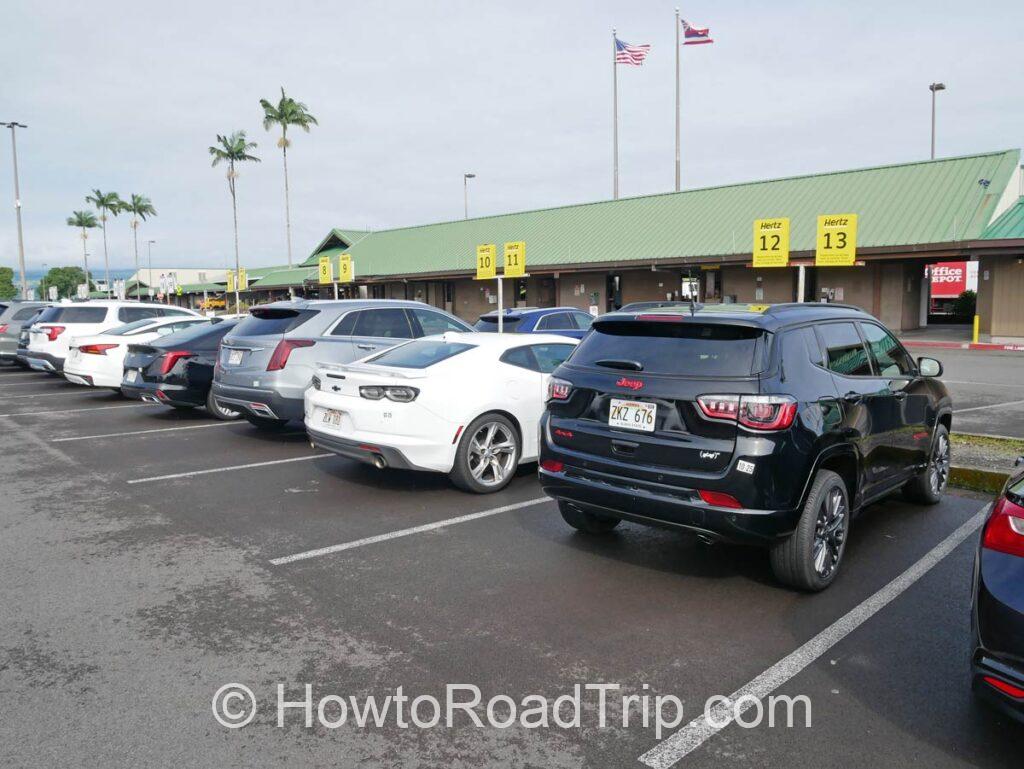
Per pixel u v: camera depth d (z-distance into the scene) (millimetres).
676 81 42844
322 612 4211
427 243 42656
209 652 3725
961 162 26234
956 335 26031
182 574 4793
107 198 81062
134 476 7469
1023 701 2641
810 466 4262
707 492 4168
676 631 3988
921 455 5910
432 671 3549
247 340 8672
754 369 4207
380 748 2939
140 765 2811
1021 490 2906
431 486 7035
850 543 5406
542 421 5062
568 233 35250
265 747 2936
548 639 3889
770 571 4883
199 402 10719
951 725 3115
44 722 3096
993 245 21625
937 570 4867
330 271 26844
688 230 30609
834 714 3193
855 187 27891
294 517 6047
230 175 56375
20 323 19062
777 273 28188
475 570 4875
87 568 4895
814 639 3896
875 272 26156
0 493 6828
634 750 2941
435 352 6914
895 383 5422
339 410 6641
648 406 4418
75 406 12547
